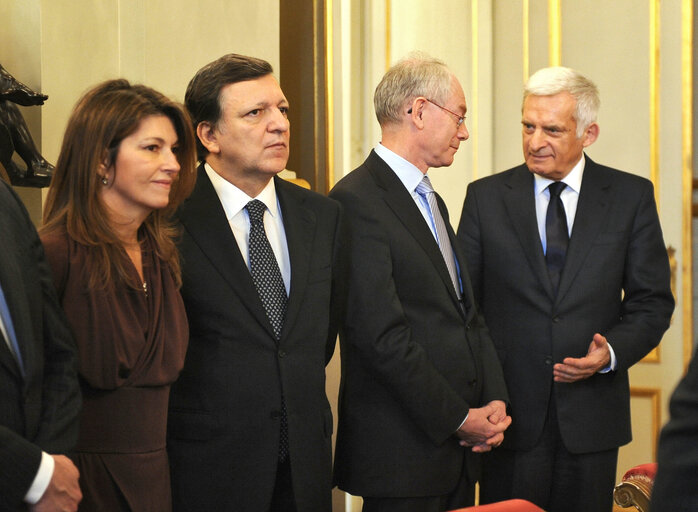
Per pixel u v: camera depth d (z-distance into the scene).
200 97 2.33
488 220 3.10
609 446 2.94
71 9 2.90
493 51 4.89
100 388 1.95
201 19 3.47
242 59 2.35
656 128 4.57
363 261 2.59
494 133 4.90
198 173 2.38
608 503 2.99
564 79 2.97
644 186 3.07
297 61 4.40
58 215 2.00
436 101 2.71
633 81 4.62
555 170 2.99
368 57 4.60
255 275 2.30
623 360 2.90
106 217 2.00
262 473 2.21
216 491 2.20
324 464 2.32
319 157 4.40
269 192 2.40
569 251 2.98
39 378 1.78
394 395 2.58
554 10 4.76
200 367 2.23
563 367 2.81
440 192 4.88
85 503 1.91
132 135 2.01
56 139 2.84
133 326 2.00
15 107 2.57
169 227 2.22
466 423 2.59
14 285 1.75
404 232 2.65
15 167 2.59
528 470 2.94
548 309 2.95
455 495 2.71
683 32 4.52
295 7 4.38
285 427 2.28
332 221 2.49
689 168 4.53
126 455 1.96
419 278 2.64
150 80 3.25
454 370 2.65
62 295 1.96
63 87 2.87
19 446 1.66
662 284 3.03
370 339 2.55
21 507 1.66
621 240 3.00
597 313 2.96
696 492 1.04
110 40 3.07
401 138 2.75
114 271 1.99
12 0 2.79
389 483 2.58
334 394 3.80
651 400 4.61
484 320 3.03
